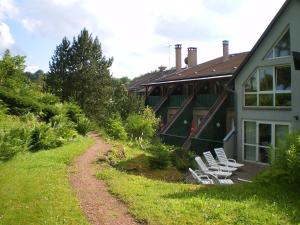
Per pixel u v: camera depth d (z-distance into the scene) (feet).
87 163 52.70
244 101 78.54
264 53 73.10
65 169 47.44
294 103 67.31
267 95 73.31
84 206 32.09
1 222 28.02
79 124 88.84
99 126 107.96
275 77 71.61
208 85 104.53
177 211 29.32
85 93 113.70
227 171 63.72
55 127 73.15
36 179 40.34
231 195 35.55
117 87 111.96
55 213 29.63
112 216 29.45
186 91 114.73
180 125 101.65
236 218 27.53
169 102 119.03
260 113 74.33
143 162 57.21
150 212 29.35
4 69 96.12
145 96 133.80
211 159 66.85
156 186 39.52
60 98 112.37
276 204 31.89
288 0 66.95
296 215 28.89
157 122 102.58
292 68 67.51
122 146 71.51
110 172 46.50
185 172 58.85
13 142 53.98
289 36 68.64
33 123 68.85
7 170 44.73
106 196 35.29
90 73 113.80
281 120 69.92
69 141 73.15
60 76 114.42
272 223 26.66
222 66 106.83
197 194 35.81
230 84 81.51
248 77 77.00
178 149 67.92
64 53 115.34
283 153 39.60
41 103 89.25
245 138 78.59
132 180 42.42
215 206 30.48
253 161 76.28
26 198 33.45
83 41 115.14
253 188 38.88
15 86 95.14
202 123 86.74
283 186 38.50
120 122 93.86
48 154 57.21
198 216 28.02
